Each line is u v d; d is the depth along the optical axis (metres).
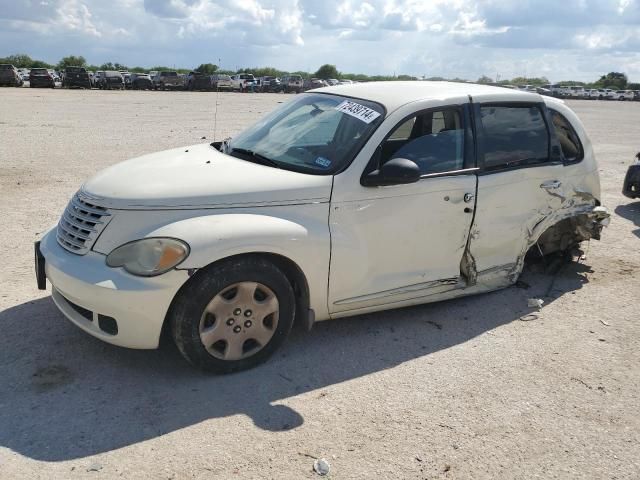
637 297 5.37
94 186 3.88
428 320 4.74
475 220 4.67
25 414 3.27
